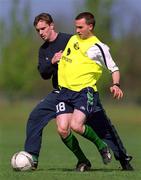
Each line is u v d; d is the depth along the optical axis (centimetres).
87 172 2739
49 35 2808
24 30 16400
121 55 17312
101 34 14638
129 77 19462
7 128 9438
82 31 2708
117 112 15025
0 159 3928
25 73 16500
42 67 2830
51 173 2677
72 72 2716
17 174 2645
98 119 2788
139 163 3619
